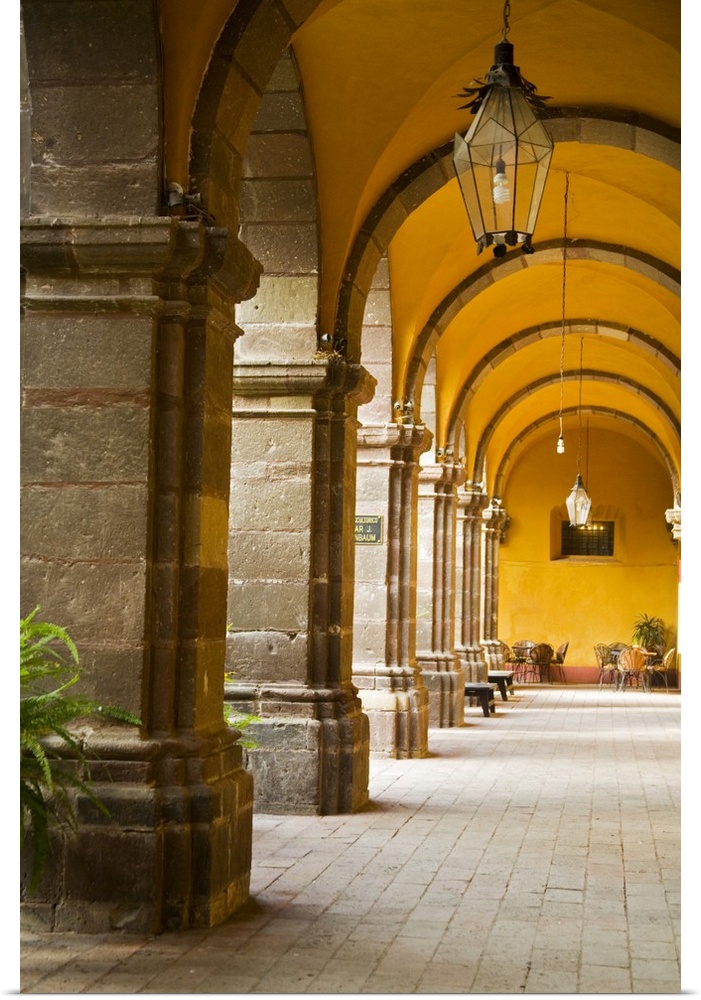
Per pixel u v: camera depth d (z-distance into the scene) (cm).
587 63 1115
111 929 640
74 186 686
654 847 912
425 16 978
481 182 727
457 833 957
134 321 681
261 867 819
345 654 1092
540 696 2695
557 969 589
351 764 1045
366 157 1043
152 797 641
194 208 685
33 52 688
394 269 1420
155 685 675
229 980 561
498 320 1989
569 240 1620
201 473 691
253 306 1066
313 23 962
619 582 3306
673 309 1806
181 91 691
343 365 1055
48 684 671
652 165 1372
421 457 1889
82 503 678
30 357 687
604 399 2902
